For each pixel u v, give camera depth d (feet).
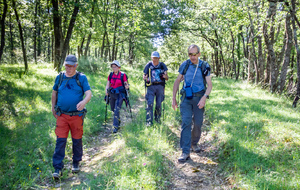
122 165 11.16
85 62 49.37
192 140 13.26
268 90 33.45
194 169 11.23
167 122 18.37
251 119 16.49
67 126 10.96
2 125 15.46
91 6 40.65
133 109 25.46
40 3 42.96
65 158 13.00
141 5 57.06
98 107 22.94
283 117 17.04
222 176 10.25
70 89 10.76
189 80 12.42
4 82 27.14
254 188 8.57
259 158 10.86
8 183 9.95
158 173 10.52
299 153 10.75
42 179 10.67
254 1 39.09
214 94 30.04
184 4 64.54
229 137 13.44
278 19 31.60
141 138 14.47
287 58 31.12
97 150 14.58
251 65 49.47
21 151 12.66
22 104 20.67
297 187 8.20
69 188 9.99
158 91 17.97
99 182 9.62
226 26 63.31
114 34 75.00
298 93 22.44
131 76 49.37
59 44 42.75
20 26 36.58
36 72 38.04
